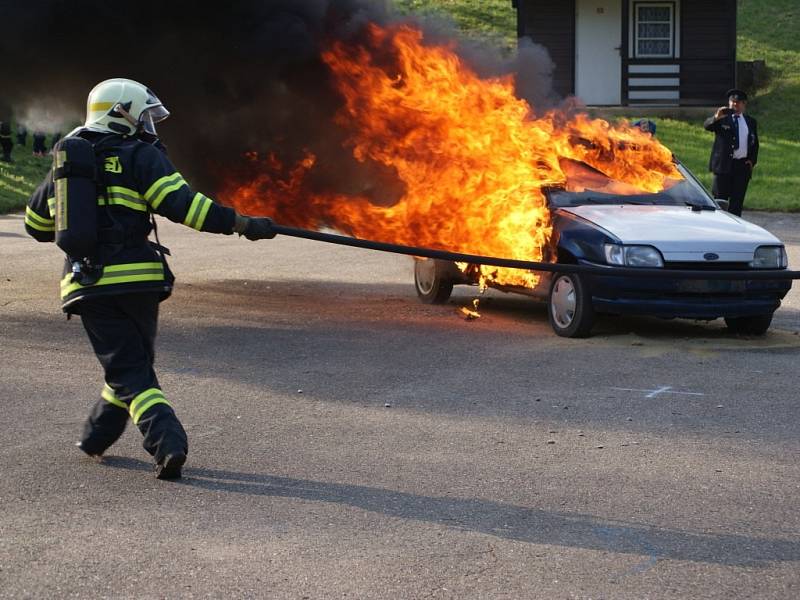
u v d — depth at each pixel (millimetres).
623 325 9633
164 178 5172
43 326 9242
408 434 6059
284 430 6125
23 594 3904
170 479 5227
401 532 4555
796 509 4875
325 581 4035
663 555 4324
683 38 28781
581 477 5312
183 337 8852
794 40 34500
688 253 8492
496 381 7359
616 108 28328
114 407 5418
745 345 8703
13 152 25594
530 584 4023
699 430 6184
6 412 6480
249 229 5305
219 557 4258
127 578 4047
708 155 24438
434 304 10664
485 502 4941
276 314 10000
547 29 28859
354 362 7941
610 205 9531
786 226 17953
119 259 5176
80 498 4949
